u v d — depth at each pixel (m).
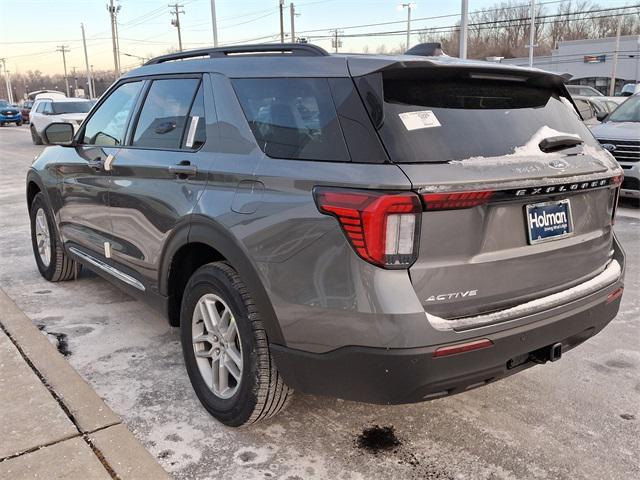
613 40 55.41
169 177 3.22
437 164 2.27
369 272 2.22
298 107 2.62
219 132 2.98
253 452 2.80
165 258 3.29
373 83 2.39
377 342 2.23
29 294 5.03
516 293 2.52
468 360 2.31
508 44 77.25
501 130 2.58
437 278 2.27
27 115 41.00
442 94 2.53
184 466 2.69
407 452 2.81
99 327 4.30
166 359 3.78
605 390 3.41
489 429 3.01
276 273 2.50
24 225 7.94
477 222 2.33
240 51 3.11
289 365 2.54
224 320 2.94
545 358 2.68
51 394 3.19
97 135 4.25
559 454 2.79
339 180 2.30
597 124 9.04
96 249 4.22
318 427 3.01
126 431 2.86
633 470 2.68
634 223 7.59
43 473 2.54
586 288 2.79
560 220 2.66
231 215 2.71
